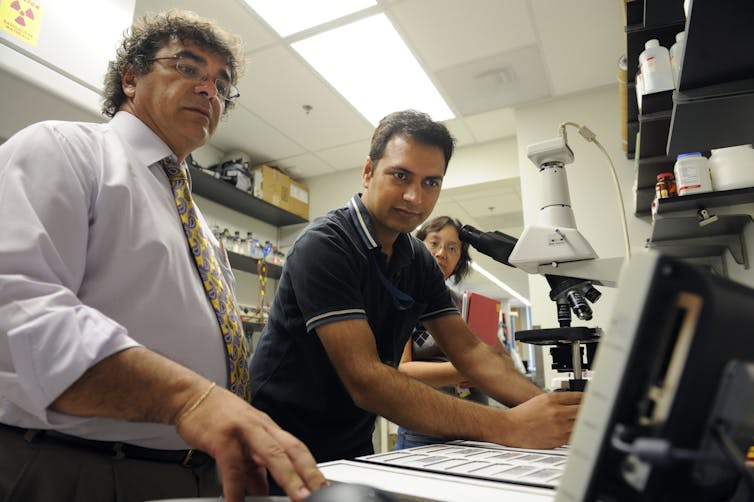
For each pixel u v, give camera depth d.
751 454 0.48
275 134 3.37
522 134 3.01
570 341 1.05
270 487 0.62
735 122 0.89
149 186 0.84
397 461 0.65
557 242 1.01
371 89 2.87
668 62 1.63
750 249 1.87
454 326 1.20
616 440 0.28
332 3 2.21
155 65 0.94
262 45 2.47
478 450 0.76
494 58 2.59
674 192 1.91
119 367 0.53
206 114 0.97
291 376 1.03
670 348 0.28
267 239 4.05
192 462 0.79
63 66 1.13
